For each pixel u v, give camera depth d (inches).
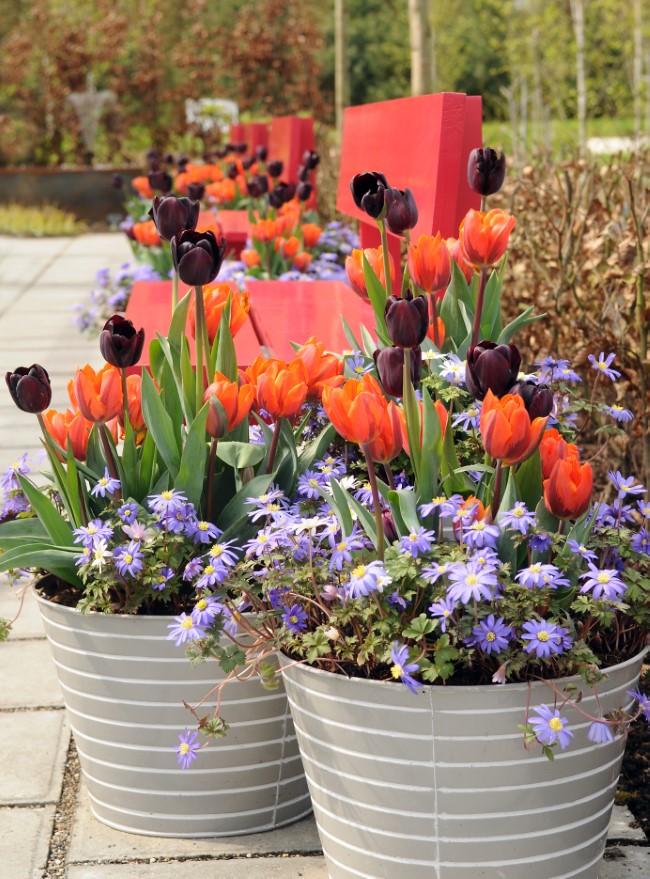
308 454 91.4
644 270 142.0
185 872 85.2
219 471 93.4
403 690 69.2
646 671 115.0
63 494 90.0
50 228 551.8
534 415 70.8
